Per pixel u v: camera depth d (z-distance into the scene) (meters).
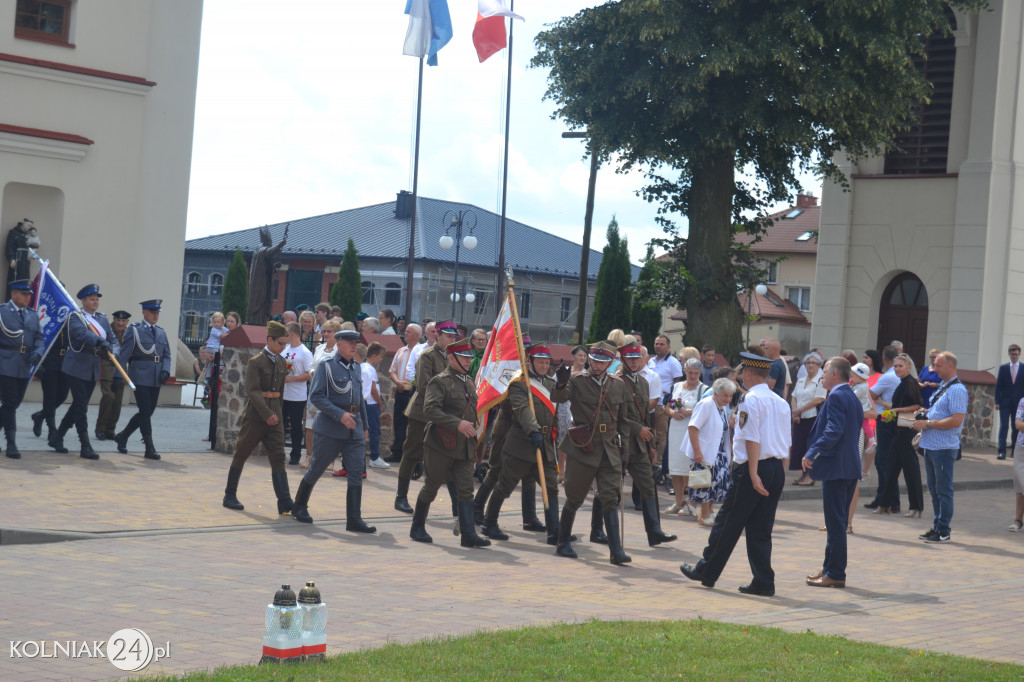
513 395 11.67
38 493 12.15
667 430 15.66
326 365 11.87
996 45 27.92
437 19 31.75
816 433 10.31
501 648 6.68
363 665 6.15
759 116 22.67
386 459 18.28
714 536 9.77
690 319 25.55
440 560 10.44
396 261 63.31
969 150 28.30
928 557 12.22
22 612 7.40
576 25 24.28
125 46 24.19
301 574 9.32
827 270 30.06
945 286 28.59
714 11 22.75
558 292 69.19
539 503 14.72
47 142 22.88
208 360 24.91
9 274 22.83
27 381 14.56
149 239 24.53
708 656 6.70
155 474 14.33
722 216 25.11
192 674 5.88
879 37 22.47
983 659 7.14
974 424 26.97
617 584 9.71
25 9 23.12
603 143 24.09
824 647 7.12
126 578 8.70
